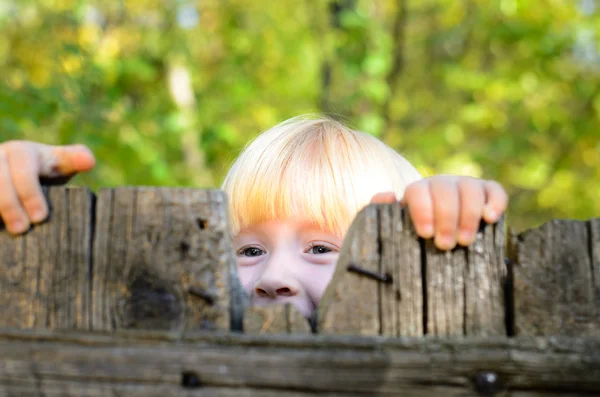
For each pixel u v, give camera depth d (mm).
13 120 5422
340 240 2363
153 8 9133
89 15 8492
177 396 1297
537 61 9086
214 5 10031
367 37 8531
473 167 8742
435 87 10969
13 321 1365
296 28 10164
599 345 1305
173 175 7902
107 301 1360
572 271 1354
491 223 1362
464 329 1345
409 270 1354
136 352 1316
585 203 9898
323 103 8891
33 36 8141
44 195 1386
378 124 8062
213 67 10461
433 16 10648
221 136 8117
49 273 1374
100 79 6820
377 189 2488
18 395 1318
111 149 6586
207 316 1349
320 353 1303
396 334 1343
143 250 1367
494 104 9617
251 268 2309
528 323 1346
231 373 1302
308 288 2221
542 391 1291
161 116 8281
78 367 1320
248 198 2398
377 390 1293
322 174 2414
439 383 1293
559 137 9719
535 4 8703
